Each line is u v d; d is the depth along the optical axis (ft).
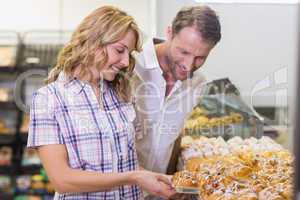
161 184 4.16
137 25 4.78
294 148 1.65
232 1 4.77
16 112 9.80
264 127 4.66
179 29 4.88
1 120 9.87
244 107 4.78
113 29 4.55
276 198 3.47
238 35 4.81
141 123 4.98
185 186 4.09
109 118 4.63
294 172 1.66
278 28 4.74
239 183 3.83
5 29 10.18
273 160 4.00
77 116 4.50
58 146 4.43
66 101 4.54
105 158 4.53
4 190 9.66
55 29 9.68
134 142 4.84
